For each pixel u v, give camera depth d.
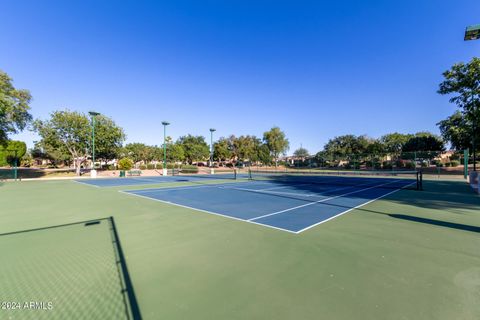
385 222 6.69
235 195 12.40
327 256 4.26
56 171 34.72
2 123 24.36
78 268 3.80
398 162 34.72
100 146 31.38
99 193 13.29
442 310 2.68
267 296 2.98
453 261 4.02
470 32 14.01
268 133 57.16
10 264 3.96
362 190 14.59
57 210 8.48
